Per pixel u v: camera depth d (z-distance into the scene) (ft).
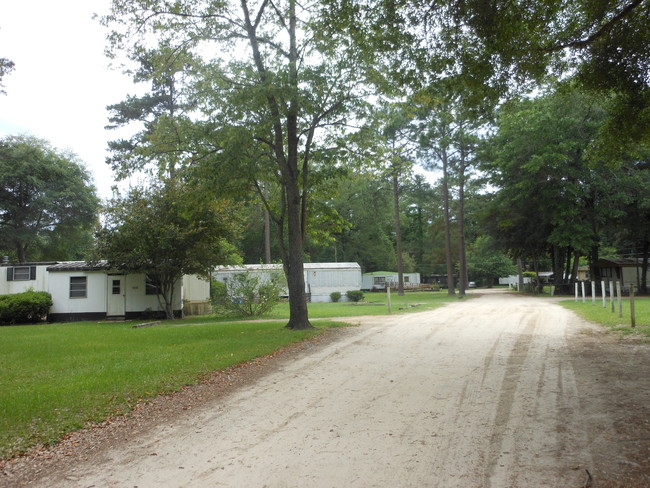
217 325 56.34
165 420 19.74
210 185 45.78
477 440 15.87
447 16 29.91
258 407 21.07
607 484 12.30
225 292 74.74
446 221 128.36
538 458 14.19
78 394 22.82
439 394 21.72
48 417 19.60
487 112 34.50
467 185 130.00
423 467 13.96
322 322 53.62
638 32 29.04
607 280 119.55
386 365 28.78
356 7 32.01
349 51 42.06
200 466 14.78
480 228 138.21
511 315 57.31
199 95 43.78
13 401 21.54
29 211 130.72
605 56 30.83
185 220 69.36
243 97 41.50
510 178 113.29
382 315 63.67
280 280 75.87
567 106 90.22
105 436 17.97
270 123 43.39
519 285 154.92
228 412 20.53
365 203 195.42
